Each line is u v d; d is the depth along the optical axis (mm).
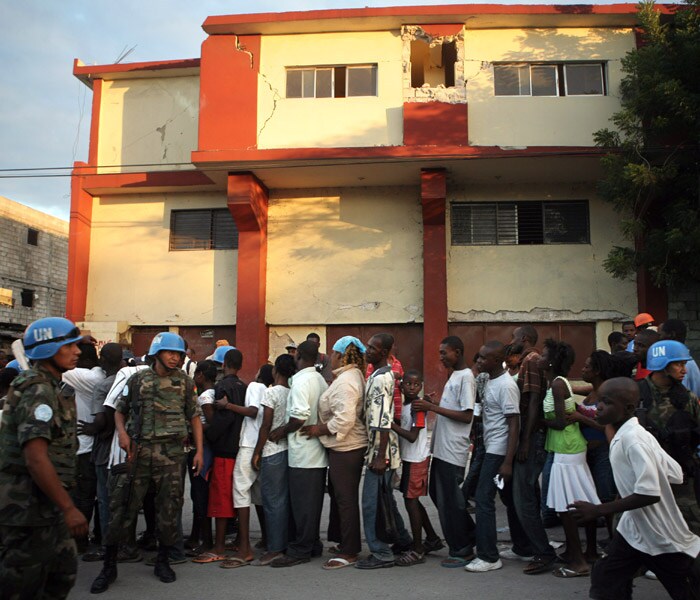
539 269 14359
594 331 14242
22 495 3473
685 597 3662
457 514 5602
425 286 14031
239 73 14062
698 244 11359
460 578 5242
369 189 14891
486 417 5562
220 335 15086
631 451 3703
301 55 14125
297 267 14797
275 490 5828
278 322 14664
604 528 7020
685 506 4270
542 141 13516
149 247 15422
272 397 5930
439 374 13703
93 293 15391
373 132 13781
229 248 15297
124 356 7312
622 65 13438
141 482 5227
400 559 5652
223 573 5500
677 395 4418
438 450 5715
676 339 6207
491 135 13570
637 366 6258
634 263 12633
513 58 13812
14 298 24625
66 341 3766
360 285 14625
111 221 15617
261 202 14602
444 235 14156
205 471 6062
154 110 15797
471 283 14414
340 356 5980
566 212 14617
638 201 12562
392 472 5680
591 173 14086
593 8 13398
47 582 3656
